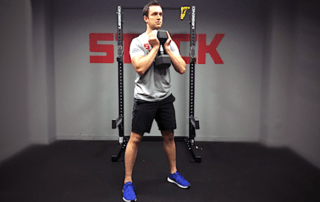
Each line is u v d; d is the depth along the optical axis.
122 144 2.45
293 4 2.47
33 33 2.52
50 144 2.56
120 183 1.67
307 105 2.38
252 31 2.56
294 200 1.44
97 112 2.70
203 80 2.64
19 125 2.35
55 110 2.68
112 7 2.57
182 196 1.49
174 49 1.51
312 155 2.24
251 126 2.67
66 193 1.52
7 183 1.65
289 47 2.52
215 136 2.71
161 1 2.55
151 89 1.39
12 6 2.22
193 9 2.18
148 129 1.46
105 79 2.66
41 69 2.58
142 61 1.28
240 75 2.62
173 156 1.64
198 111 2.68
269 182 1.68
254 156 2.22
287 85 2.55
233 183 1.67
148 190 1.56
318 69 2.33
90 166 1.97
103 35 2.61
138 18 2.58
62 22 2.58
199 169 1.92
